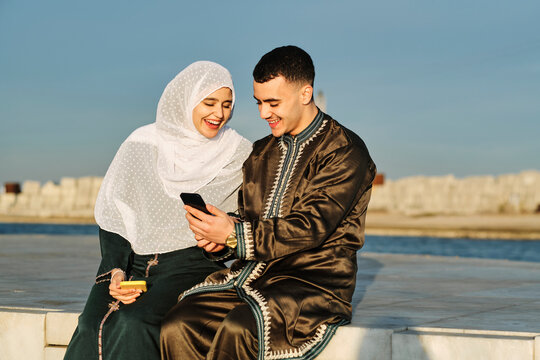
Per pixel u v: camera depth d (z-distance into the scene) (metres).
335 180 2.57
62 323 3.11
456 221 51.19
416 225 49.84
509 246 29.80
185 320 2.46
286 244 2.46
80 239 10.25
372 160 2.73
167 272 2.83
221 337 2.37
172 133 3.04
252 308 2.39
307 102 2.67
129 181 2.97
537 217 50.91
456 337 2.58
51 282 4.51
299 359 2.43
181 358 2.44
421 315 3.15
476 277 5.21
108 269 2.81
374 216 56.19
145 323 2.55
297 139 2.70
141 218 2.93
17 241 9.72
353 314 3.16
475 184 57.34
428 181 59.91
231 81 2.99
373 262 6.74
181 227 2.90
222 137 3.12
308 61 2.64
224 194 3.03
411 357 2.63
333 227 2.53
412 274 5.44
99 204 2.97
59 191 68.81
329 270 2.58
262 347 2.38
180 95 3.00
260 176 2.78
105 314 2.65
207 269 2.86
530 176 55.19
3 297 3.71
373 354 2.67
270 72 2.57
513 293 4.16
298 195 2.64
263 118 2.67
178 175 2.97
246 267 2.59
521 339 2.54
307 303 2.49
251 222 2.49
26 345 3.16
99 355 2.58
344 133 2.69
